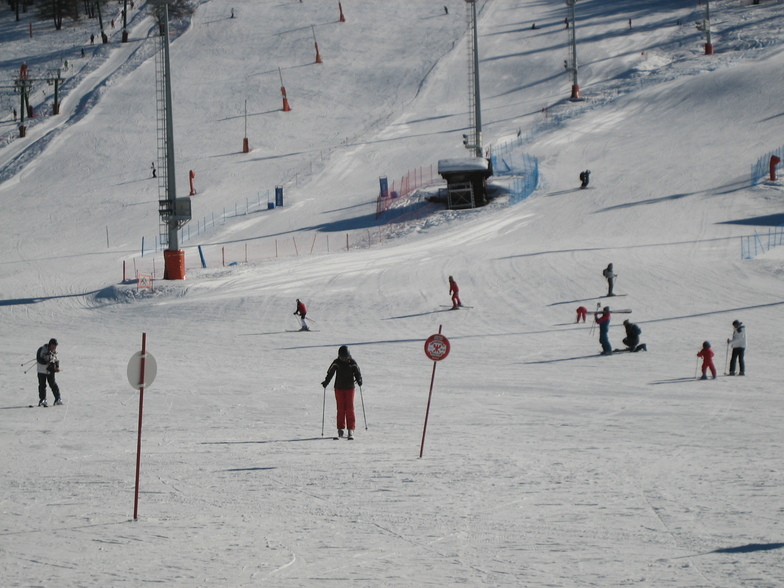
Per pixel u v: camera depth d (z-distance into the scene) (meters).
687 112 139.75
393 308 68.25
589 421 30.53
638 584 12.45
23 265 101.25
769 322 54.88
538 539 15.23
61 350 58.06
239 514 17.69
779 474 20.41
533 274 75.25
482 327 59.50
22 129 173.25
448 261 83.81
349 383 28.12
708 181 105.69
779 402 33.62
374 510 17.81
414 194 117.75
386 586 12.66
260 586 12.74
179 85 192.38
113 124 172.88
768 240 80.12
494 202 110.44
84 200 134.50
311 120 166.75
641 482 19.89
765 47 171.00
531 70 181.50
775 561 13.39
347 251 94.56
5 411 35.50
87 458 24.98
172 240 84.38
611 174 114.31
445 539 15.41
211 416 33.50
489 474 21.38
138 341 61.19
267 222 116.12
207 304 75.06
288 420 32.31
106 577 13.25
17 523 17.09
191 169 145.38
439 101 171.25
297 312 62.03
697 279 69.00
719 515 16.55
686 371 42.59
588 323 58.75
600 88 164.50
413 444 26.64
